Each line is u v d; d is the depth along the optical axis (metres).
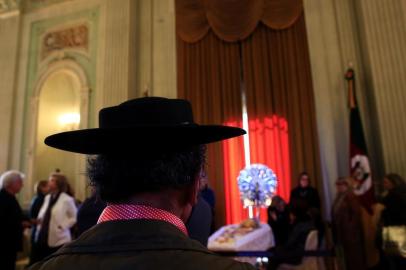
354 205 4.41
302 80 6.19
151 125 0.63
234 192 6.23
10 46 8.43
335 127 5.87
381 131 5.16
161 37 7.24
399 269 3.46
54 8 8.36
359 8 5.86
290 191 5.73
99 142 0.67
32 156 7.75
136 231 0.60
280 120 6.26
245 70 6.59
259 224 3.92
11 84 8.20
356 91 5.77
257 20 6.54
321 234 4.11
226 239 3.59
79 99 7.64
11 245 3.80
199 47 6.88
